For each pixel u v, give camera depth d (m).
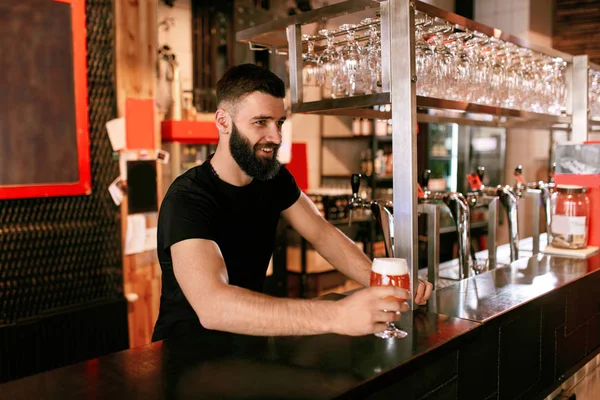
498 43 2.19
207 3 4.12
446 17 1.72
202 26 4.13
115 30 2.94
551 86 2.68
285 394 1.06
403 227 1.59
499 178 5.38
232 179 1.59
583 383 2.24
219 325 1.24
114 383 1.12
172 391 1.07
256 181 1.67
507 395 1.65
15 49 2.53
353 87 1.98
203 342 1.36
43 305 2.70
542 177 5.38
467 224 2.15
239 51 4.18
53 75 2.67
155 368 1.19
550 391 1.89
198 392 1.07
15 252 2.58
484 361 1.53
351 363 1.21
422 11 1.59
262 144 1.47
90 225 2.89
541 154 5.36
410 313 1.58
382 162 5.33
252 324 1.21
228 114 1.48
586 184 2.50
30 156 2.60
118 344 3.00
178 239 1.38
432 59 1.94
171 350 1.31
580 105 2.76
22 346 2.58
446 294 1.80
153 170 3.15
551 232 2.60
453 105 1.81
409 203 1.57
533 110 2.69
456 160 5.53
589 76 2.92
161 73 3.83
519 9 5.22
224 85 1.48
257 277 1.75
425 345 1.32
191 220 1.40
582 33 5.12
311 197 4.84
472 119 2.84
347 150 5.74
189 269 1.32
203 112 3.94
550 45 5.33
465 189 5.48
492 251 2.45
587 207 2.50
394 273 1.29
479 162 5.54
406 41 1.53
